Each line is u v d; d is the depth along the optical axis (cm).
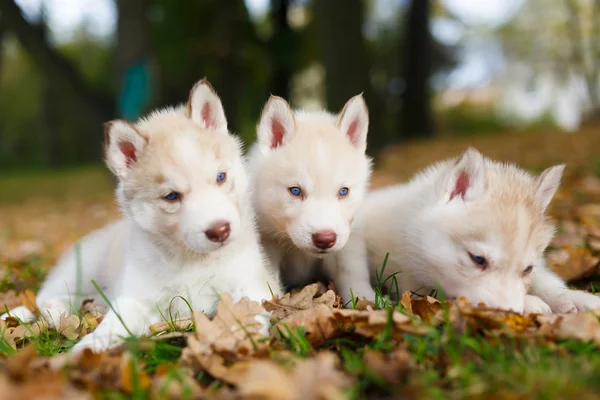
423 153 315
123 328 80
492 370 68
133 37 246
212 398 66
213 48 351
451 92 736
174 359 75
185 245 81
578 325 75
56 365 72
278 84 438
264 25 444
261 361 69
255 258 86
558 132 384
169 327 81
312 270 99
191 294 84
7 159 667
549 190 87
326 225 89
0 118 686
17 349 80
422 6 426
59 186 361
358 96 98
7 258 131
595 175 164
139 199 82
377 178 223
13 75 683
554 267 96
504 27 711
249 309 79
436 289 88
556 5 701
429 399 65
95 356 73
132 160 83
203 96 86
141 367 72
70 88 290
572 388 65
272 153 96
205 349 74
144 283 83
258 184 96
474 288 82
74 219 210
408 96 436
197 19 377
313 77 594
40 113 643
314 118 101
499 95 755
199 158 81
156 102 252
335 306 87
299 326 76
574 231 112
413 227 90
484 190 85
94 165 541
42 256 134
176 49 361
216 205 79
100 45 649
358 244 94
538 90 745
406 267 91
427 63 435
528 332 75
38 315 92
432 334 72
